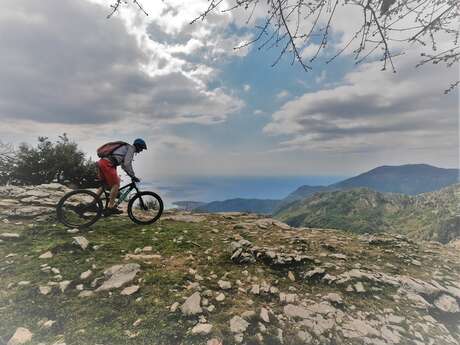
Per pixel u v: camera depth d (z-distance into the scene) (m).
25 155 17.34
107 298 4.75
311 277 6.30
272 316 4.75
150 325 4.21
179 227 9.09
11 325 4.00
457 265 7.86
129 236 7.68
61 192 11.18
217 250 7.31
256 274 6.23
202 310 4.63
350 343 4.34
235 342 4.04
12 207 8.60
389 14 2.75
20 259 5.75
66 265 5.68
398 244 9.20
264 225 10.62
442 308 5.74
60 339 3.82
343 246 8.70
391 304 5.61
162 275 5.61
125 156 7.51
